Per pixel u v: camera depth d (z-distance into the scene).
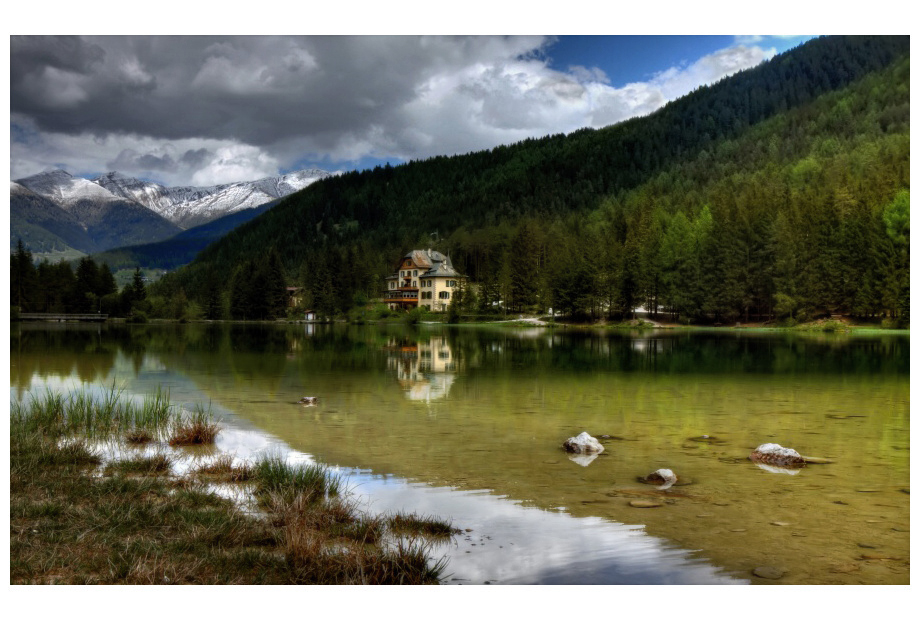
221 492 8.43
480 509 7.86
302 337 51.12
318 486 8.55
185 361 28.41
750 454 10.59
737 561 6.29
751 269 71.81
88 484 8.46
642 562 6.29
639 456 10.66
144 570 5.82
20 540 6.51
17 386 19.58
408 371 24.42
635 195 168.12
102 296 109.06
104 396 17.48
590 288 82.00
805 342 43.84
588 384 20.48
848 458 10.48
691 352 34.50
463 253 154.50
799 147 169.25
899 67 196.12
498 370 24.86
